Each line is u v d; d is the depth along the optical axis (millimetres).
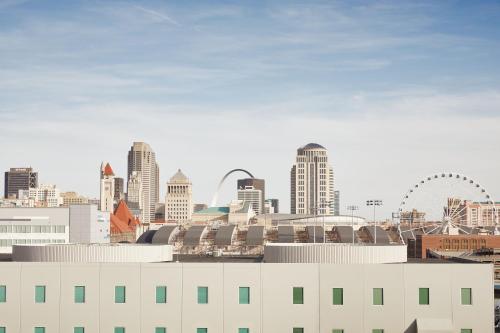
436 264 91062
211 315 91250
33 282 92188
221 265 91750
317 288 91188
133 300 91625
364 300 90875
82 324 91688
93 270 92000
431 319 90312
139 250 97375
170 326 91250
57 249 96375
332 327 90750
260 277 91375
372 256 95500
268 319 91000
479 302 90500
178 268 91750
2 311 91938
